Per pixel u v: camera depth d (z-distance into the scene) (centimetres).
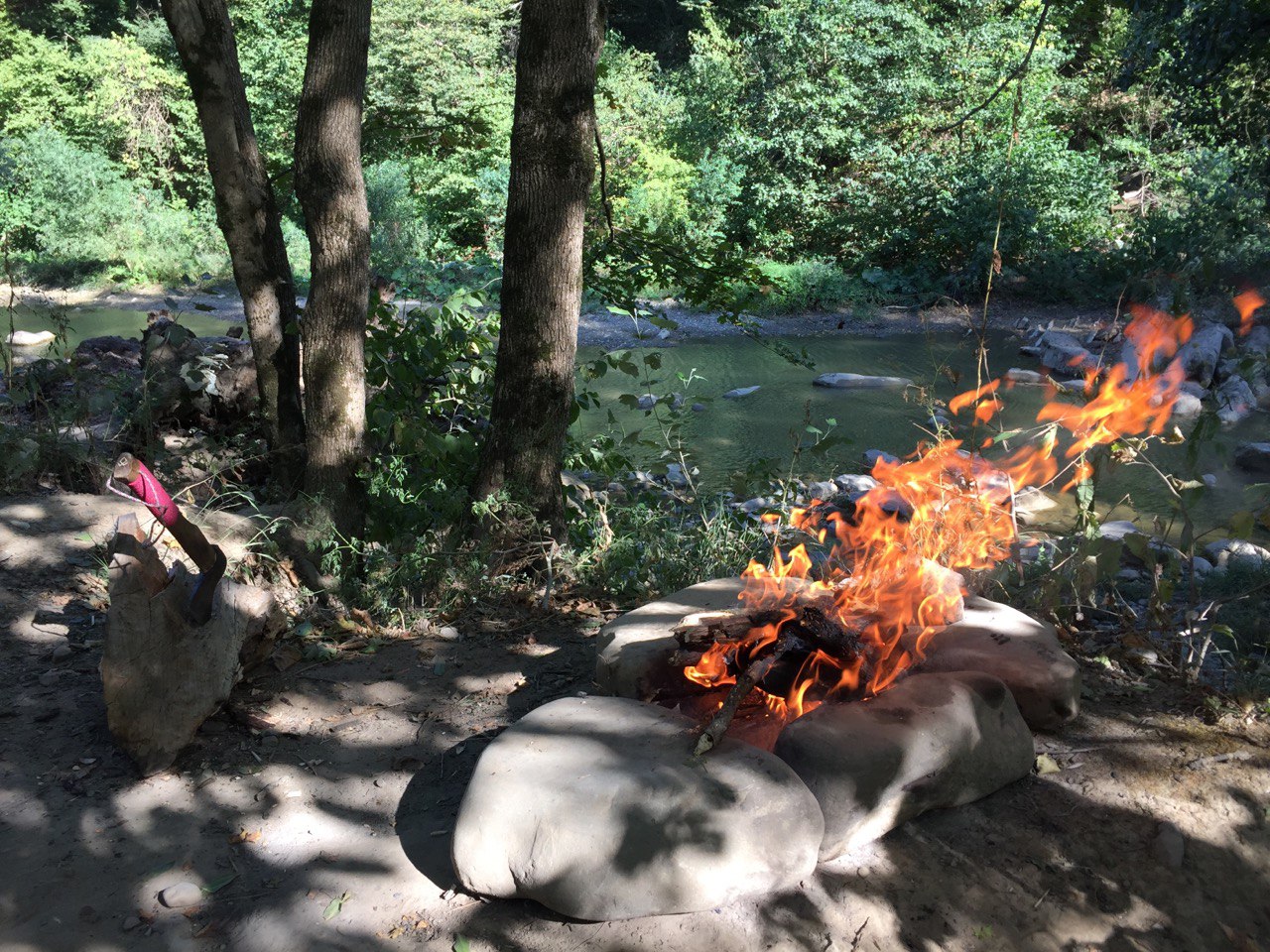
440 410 637
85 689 398
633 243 639
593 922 286
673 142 2298
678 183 2159
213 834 325
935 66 2122
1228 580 600
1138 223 1906
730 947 279
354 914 294
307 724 388
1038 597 485
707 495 823
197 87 528
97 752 361
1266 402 1198
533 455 518
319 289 497
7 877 302
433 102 2222
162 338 714
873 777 312
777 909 289
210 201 2438
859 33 2155
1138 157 2153
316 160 485
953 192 2003
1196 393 1198
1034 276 1909
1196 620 458
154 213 2291
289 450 573
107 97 2433
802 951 280
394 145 813
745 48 2228
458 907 296
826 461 995
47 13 2920
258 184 554
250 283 559
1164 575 601
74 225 2214
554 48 470
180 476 621
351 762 363
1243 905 315
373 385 607
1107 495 880
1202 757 364
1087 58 2291
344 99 482
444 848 320
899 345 1625
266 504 565
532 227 492
